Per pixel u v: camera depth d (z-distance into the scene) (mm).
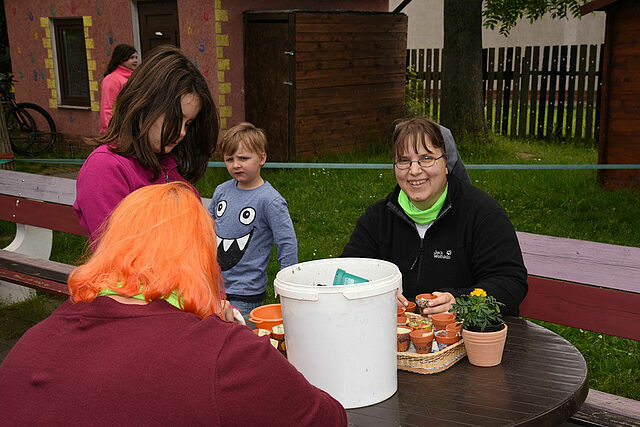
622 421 2449
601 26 19141
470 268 2555
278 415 1194
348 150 10797
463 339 1979
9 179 5227
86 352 1198
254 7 10297
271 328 2168
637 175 7664
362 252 2732
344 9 11609
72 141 12797
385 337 1724
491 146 10859
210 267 1315
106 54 11742
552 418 1690
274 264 5621
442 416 1666
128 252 1277
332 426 1299
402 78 11703
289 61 9570
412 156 2430
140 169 2119
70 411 1142
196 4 10125
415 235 2615
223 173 9305
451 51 10922
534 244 3066
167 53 2076
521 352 2076
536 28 19797
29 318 4770
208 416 1126
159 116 2014
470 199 2531
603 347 4027
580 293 2844
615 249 2824
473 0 10727
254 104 10117
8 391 1204
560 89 12031
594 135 11781
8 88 12672
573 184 8078
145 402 1128
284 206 3371
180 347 1174
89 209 2027
